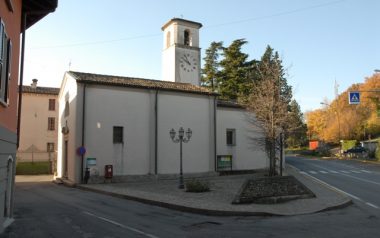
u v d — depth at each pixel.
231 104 36.81
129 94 30.34
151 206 16.88
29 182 33.47
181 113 32.72
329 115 92.12
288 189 17.28
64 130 32.16
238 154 36.44
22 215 13.88
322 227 11.57
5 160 10.38
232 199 17.70
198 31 43.47
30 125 56.94
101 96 29.16
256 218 13.53
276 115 33.62
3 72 9.58
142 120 30.67
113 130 29.45
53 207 16.30
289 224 12.18
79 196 21.19
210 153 33.97
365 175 34.03
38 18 14.65
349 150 68.94
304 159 63.47
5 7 9.42
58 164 36.88
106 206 16.78
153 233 10.62
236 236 10.30
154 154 30.70
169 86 33.22
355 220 12.87
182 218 13.59
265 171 37.56
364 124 77.81
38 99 57.78
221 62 59.81
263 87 35.56
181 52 41.72
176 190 22.25
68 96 32.09
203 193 20.42
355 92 30.48
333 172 37.69
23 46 13.72
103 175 28.52
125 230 11.01
